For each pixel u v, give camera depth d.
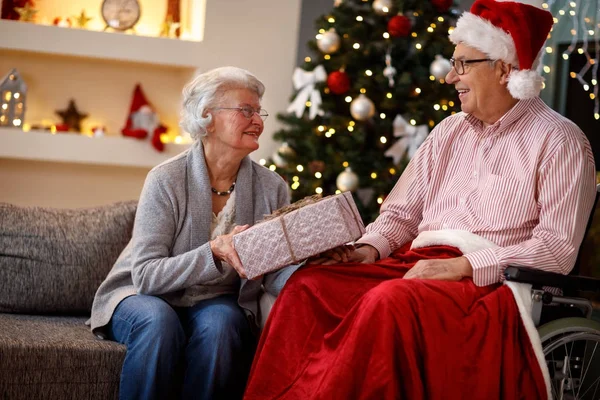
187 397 2.76
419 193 3.08
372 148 5.63
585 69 4.64
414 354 2.36
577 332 2.59
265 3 6.06
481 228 2.80
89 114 6.29
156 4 6.37
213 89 2.88
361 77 5.44
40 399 2.68
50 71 6.18
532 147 2.78
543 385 2.47
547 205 2.71
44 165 6.20
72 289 3.20
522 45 2.76
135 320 2.76
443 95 5.46
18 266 3.17
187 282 2.77
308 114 5.71
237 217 2.95
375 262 2.95
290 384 2.54
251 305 2.94
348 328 2.46
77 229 3.28
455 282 2.57
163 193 2.88
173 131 6.39
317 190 5.39
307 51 6.70
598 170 4.79
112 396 2.76
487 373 2.43
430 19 5.52
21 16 5.93
